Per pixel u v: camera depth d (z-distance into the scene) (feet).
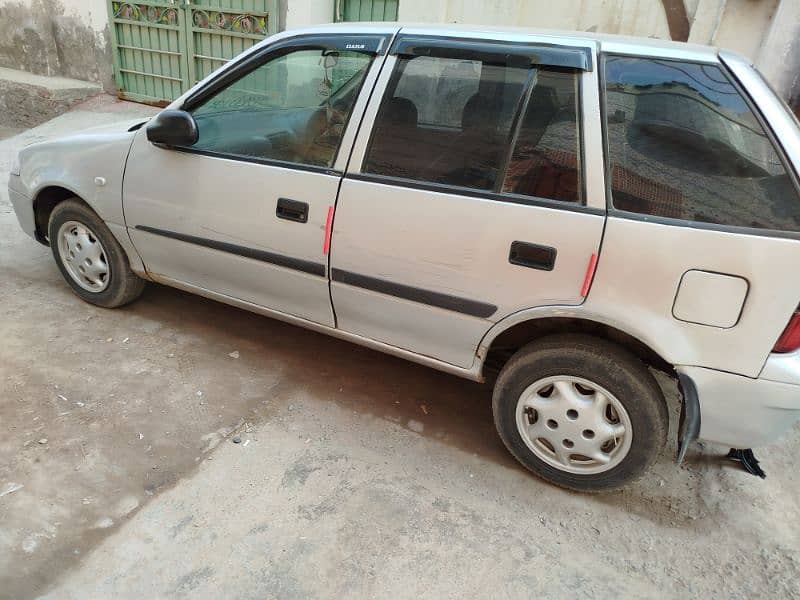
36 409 8.77
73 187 10.57
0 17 27.45
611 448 7.76
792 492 8.49
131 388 9.45
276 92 9.10
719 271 6.46
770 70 15.64
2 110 27.35
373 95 8.18
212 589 6.44
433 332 8.35
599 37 7.45
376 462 8.47
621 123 6.97
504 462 8.72
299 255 8.79
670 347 6.83
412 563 6.95
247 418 9.07
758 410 6.74
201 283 10.30
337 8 21.08
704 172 6.65
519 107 7.41
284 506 7.57
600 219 6.90
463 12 18.78
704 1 16.06
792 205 6.31
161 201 9.74
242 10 21.97
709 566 7.24
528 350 7.87
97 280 11.32
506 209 7.34
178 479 7.82
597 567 7.12
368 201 8.08
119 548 6.80
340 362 10.73
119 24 25.07
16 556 6.58
